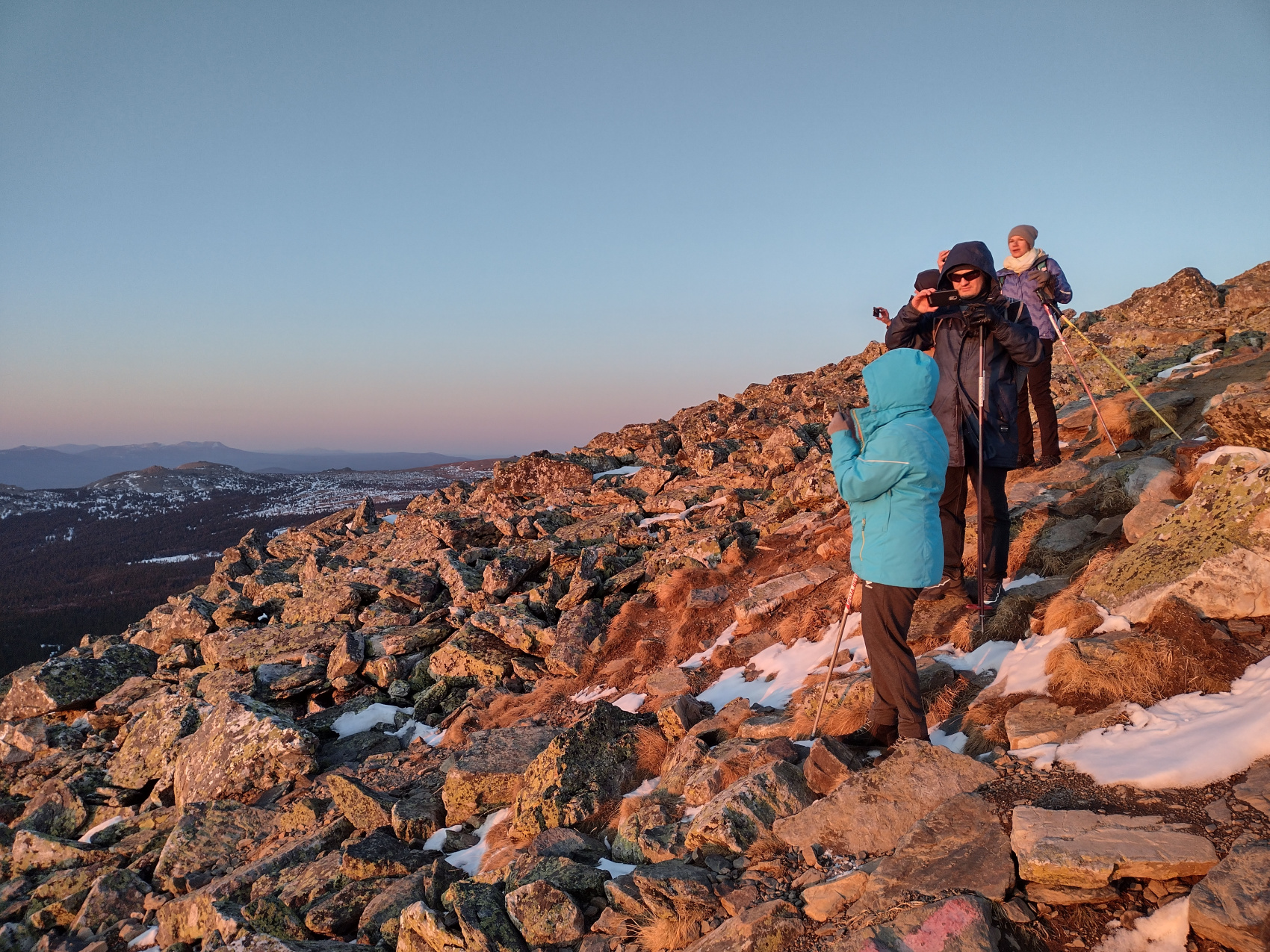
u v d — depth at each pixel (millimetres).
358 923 6367
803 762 5508
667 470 17672
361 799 8219
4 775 13969
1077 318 16844
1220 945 2930
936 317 6453
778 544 11891
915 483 4684
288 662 13758
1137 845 3395
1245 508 5293
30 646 165375
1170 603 5148
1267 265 15164
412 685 12578
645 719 7695
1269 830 3234
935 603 7176
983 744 4918
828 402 19484
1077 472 8719
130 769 12477
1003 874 3555
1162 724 4332
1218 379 10016
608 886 4906
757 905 4039
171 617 17719
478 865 6422
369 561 17891
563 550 14359
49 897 9750
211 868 9000
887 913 3562
